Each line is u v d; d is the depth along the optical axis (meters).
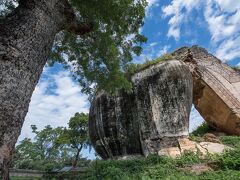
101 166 12.09
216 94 16.72
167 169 10.34
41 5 5.98
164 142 13.38
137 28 9.62
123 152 14.26
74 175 12.68
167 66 15.22
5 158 4.19
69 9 6.80
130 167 11.41
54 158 37.62
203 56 17.77
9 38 5.10
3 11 8.18
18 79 4.87
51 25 6.14
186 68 15.62
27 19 5.60
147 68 15.66
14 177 15.91
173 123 13.80
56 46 10.16
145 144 13.70
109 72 10.00
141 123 14.26
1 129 4.27
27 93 5.06
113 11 8.41
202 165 10.47
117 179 9.81
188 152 12.11
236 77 17.33
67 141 29.84
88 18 8.39
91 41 9.62
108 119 15.03
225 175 8.88
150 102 14.51
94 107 16.05
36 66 5.46
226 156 10.62
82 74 10.64
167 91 14.54
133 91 15.18
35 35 5.56
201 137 14.23
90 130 15.95
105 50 9.49
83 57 10.07
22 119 4.84
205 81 16.92
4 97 4.51
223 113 16.97
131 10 9.11
